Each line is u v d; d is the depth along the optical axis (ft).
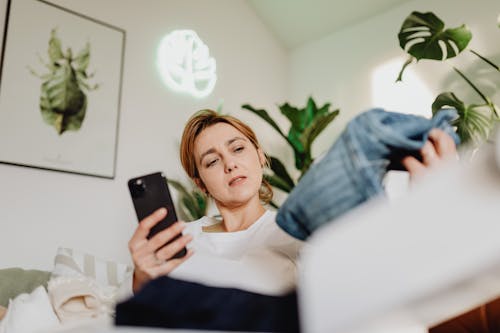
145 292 1.22
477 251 0.55
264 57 9.93
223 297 1.22
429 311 0.60
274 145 9.53
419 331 0.82
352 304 0.58
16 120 5.82
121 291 2.43
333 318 0.58
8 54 5.90
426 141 1.15
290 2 9.40
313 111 7.82
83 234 6.17
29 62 6.07
